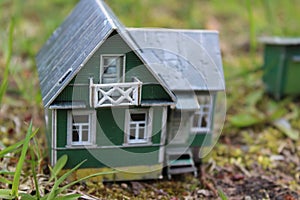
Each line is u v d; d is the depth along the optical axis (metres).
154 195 0.41
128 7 0.66
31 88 0.51
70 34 0.42
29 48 0.57
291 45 0.53
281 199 0.42
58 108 0.38
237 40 0.66
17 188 0.38
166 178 0.43
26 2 0.70
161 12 0.72
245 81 0.57
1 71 0.56
